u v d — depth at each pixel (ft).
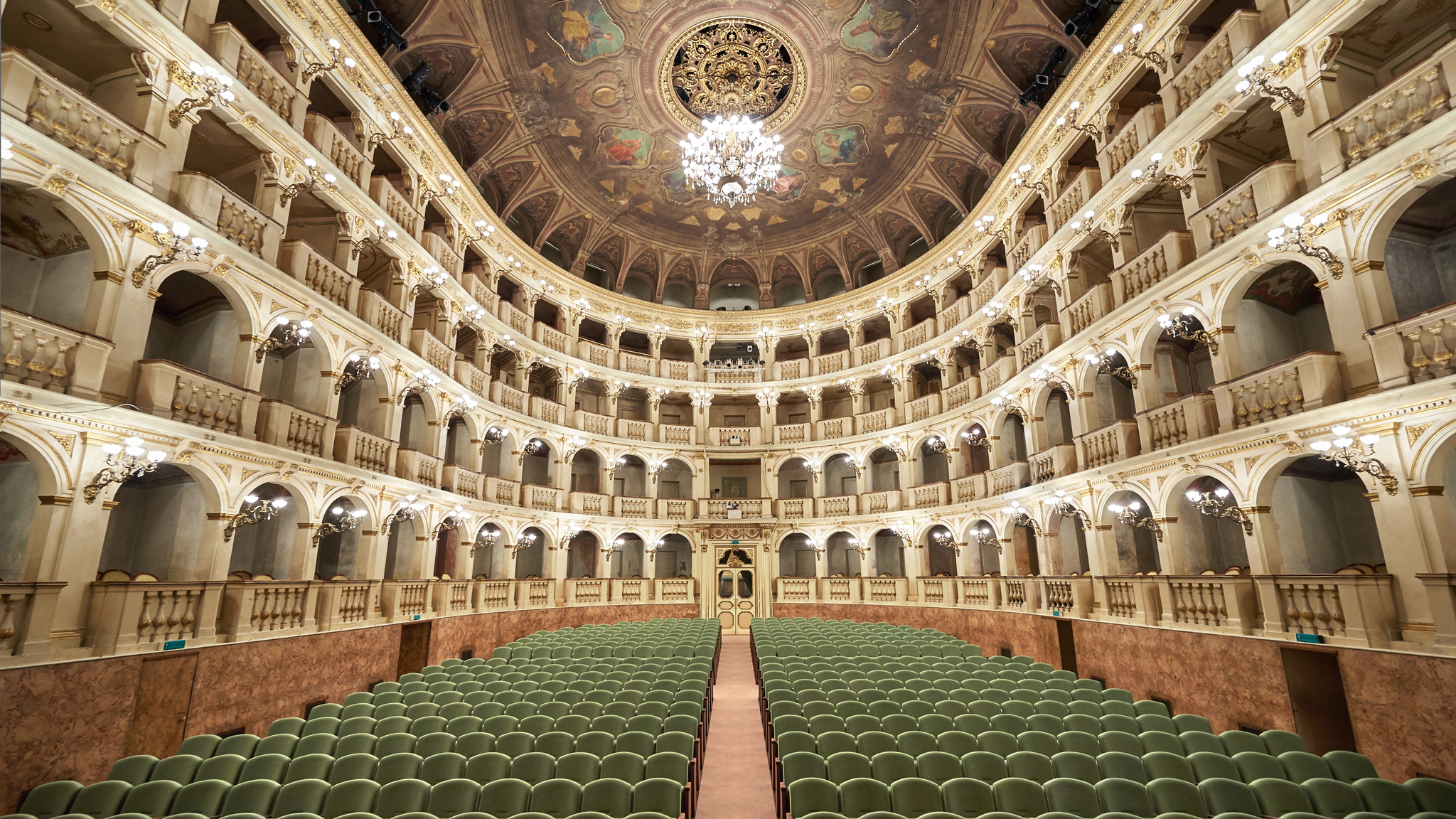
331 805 25.64
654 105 88.33
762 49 81.30
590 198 104.58
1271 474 45.39
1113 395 70.64
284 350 61.98
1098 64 63.82
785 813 27.81
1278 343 56.18
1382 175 38.63
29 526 42.83
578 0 73.31
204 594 43.29
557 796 25.71
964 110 84.12
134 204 40.06
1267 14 47.98
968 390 90.94
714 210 110.52
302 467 53.16
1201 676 47.26
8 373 33.60
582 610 98.89
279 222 52.65
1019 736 31.71
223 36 48.29
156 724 39.01
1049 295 82.12
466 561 80.84
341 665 55.42
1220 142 53.88
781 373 119.96
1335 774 27.99
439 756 29.01
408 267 70.74
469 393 81.35
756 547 112.27
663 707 37.96
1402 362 36.73
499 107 83.87
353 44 62.13
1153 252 56.29
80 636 36.40
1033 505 74.28
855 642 68.23
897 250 112.47
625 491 119.96
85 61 43.75
